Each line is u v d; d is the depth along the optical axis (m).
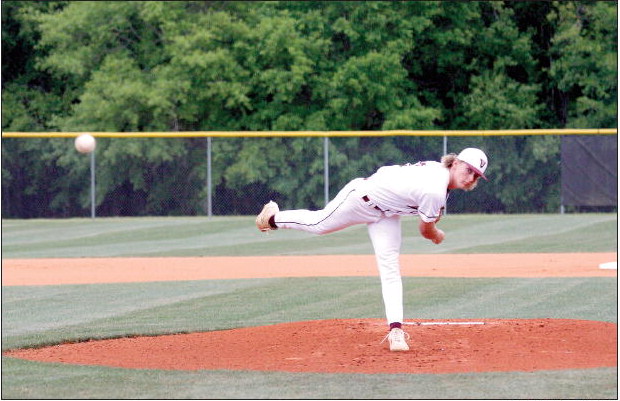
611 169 71.62
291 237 59.66
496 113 94.50
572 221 66.12
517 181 74.44
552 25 96.94
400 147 75.81
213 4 94.56
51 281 38.03
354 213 21.34
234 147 76.38
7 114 99.50
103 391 17.44
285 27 87.69
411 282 35.25
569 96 96.94
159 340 23.36
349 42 94.31
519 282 34.88
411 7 92.06
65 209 76.62
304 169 75.75
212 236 61.03
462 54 96.88
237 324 25.91
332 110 89.31
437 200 20.45
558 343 21.67
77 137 69.38
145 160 76.69
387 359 20.16
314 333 23.58
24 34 102.38
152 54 94.69
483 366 19.27
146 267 43.50
